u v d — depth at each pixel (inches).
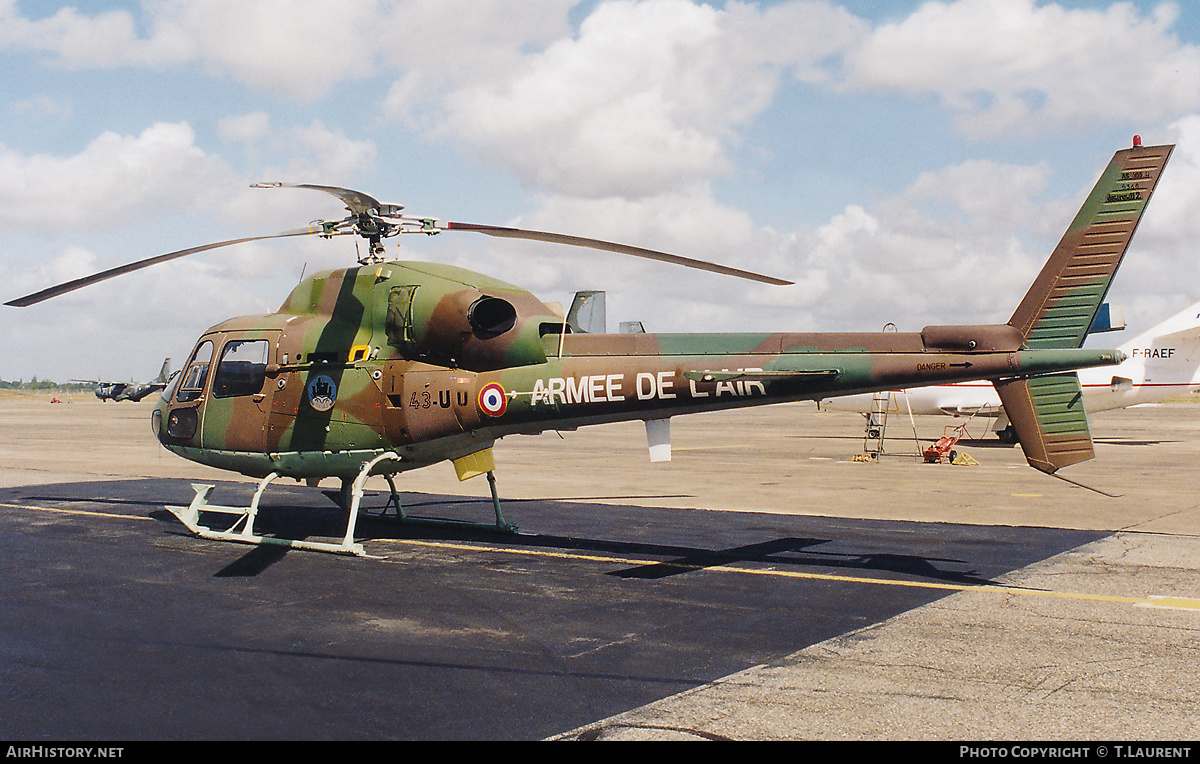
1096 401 1138.0
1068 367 305.4
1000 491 650.2
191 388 449.7
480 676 229.1
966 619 285.4
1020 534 452.1
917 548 414.0
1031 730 191.8
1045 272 310.8
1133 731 191.2
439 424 390.6
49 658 243.8
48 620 282.7
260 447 423.8
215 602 307.3
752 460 941.2
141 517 506.0
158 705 208.4
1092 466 840.3
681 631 272.1
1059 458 311.0
